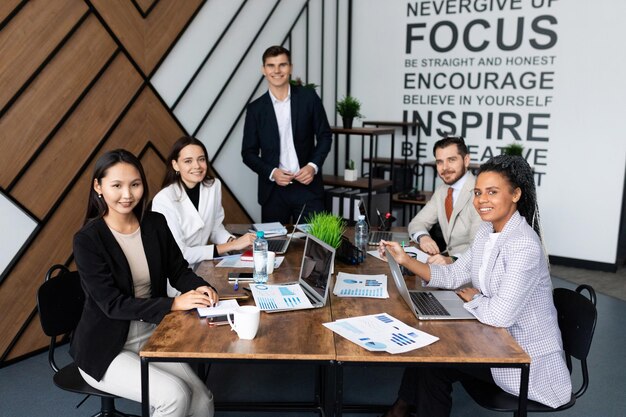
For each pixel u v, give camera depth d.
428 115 5.71
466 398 2.98
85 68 3.41
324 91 5.79
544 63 5.09
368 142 6.03
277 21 5.03
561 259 5.33
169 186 2.94
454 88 5.53
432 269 2.42
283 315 2.05
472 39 5.37
